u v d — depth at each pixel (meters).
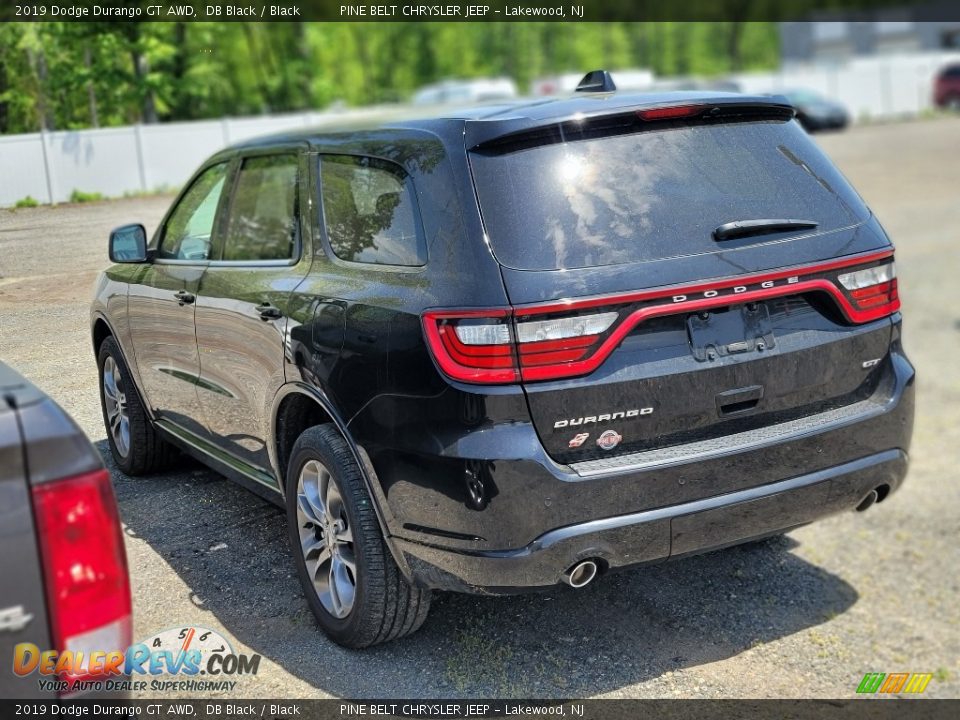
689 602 4.02
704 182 3.15
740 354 3.06
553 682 3.31
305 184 3.63
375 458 3.00
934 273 12.56
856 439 3.27
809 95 30.86
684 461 2.94
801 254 3.15
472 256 2.85
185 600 3.57
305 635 3.44
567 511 2.82
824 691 3.58
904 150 25.31
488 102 3.59
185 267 4.04
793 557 4.65
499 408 2.77
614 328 2.85
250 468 3.81
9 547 1.86
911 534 5.54
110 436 4.23
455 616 3.66
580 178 3.01
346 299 3.13
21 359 3.62
